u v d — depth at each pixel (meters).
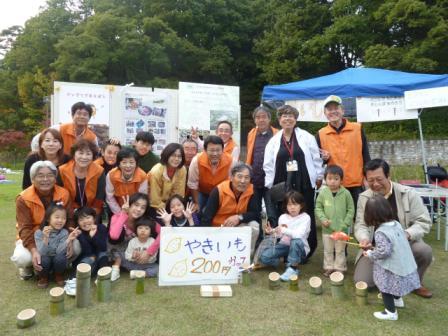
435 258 4.66
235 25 27.75
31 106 28.00
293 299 3.35
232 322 2.88
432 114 19.08
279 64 23.56
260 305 3.21
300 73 24.30
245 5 28.97
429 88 6.07
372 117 6.40
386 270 2.93
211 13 27.39
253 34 29.06
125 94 6.04
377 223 3.09
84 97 5.80
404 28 19.16
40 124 26.72
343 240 3.63
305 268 4.33
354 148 4.62
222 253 3.80
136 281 3.48
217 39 27.83
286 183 4.39
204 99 6.36
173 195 4.37
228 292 3.40
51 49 27.97
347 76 7.03
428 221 3.54
